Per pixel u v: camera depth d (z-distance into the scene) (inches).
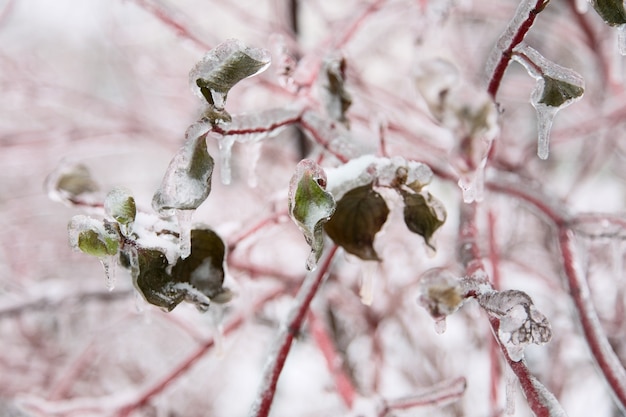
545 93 27.4
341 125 32.4
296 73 34.7
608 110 55.7
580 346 57.0
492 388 39.9
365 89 45.2
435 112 26.5
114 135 69.3
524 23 27.5
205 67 26.5
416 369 64.0
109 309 77.3
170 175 26.5
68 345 72.8
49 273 81.3
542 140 27.6
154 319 67.4
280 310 60.1
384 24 65.6
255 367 76.0
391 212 29.5
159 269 28.2
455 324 66.4
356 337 65.2
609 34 58.0
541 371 56.2
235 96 59.9
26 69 70.9
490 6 64.7
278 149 71.4
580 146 75.8
